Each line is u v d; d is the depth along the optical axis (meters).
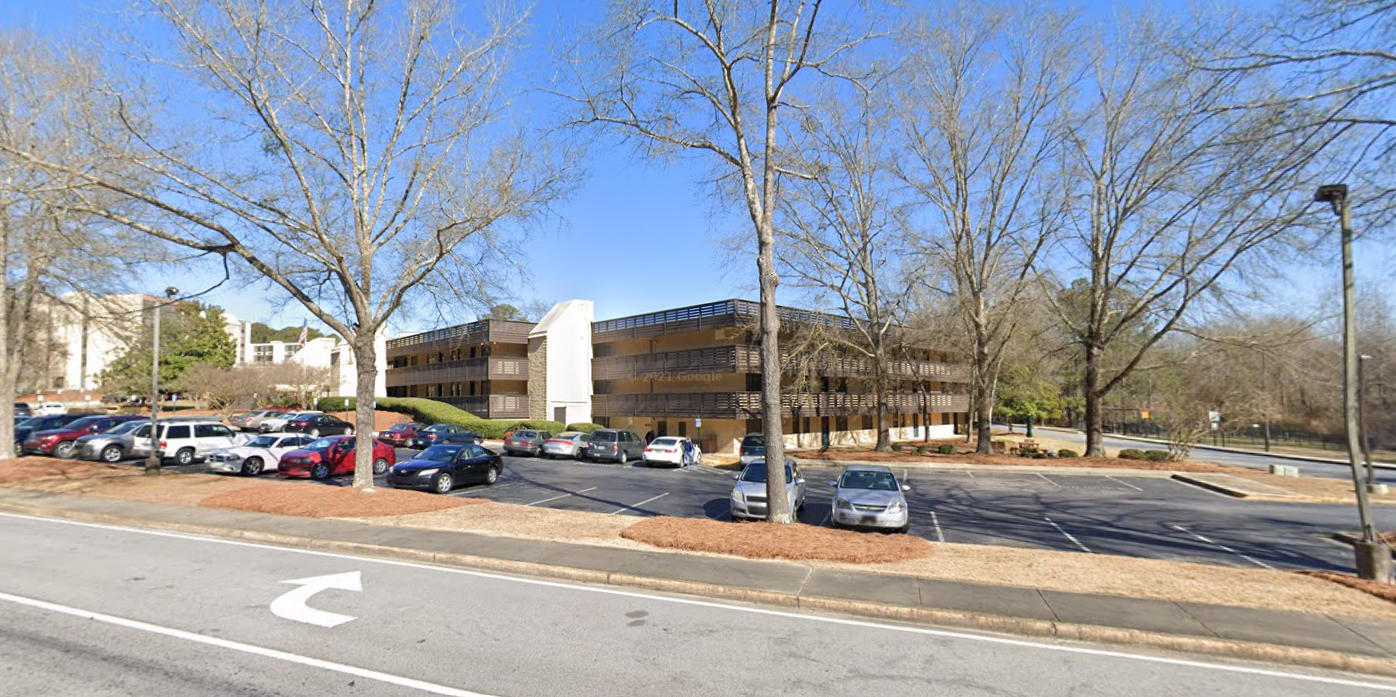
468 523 12.39
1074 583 8.41
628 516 13.32
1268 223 13.88
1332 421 45.53
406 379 54.47
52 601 7.68
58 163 13.82
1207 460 36.62
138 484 17.30
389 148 16.08
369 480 16.20
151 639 6.43
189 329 34.28
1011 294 28.34
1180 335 34.47
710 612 7.52
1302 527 15.04
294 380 54.03
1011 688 5.48
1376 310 33.25
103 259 19.77
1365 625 6.84
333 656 6.00
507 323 44.59
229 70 13.52
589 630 6.82
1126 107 24.95
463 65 15.52
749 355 34.31
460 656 6.03
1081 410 63.44
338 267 15.66
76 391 61.16
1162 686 5.58
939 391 51.69
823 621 7.25
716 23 11.73
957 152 27.20
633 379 41.44
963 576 8.74
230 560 9.95
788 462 16.27
